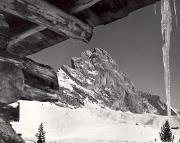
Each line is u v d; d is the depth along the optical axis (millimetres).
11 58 3100
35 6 2910
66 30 3186
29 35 3520
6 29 3021
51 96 3818
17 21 3453
